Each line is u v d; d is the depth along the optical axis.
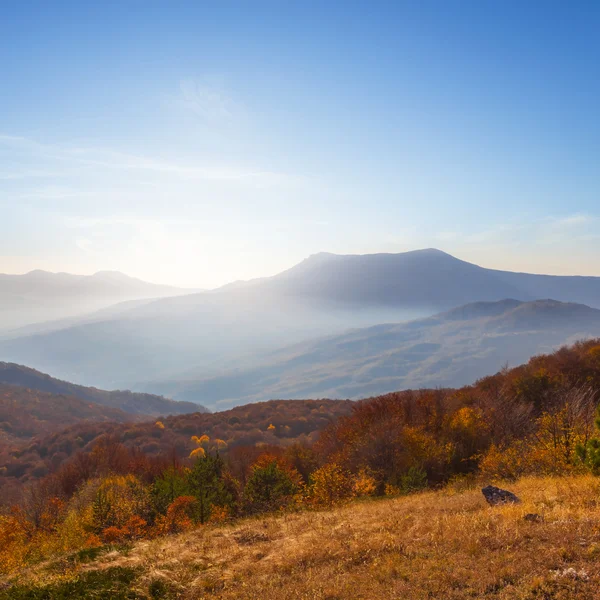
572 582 8.50
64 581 12.66
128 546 16.09
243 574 12.21
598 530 10.48
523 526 11.77
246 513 30.64
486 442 39.78
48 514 37.62
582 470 20.05
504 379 57.69
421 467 36.81
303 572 11.62
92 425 105.94
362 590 9.85
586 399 35.41
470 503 16.28
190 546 15.27
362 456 41.81
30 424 145.75
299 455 52.44
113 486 41.56
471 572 9.62
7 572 16.38
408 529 13.55
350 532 14.45
